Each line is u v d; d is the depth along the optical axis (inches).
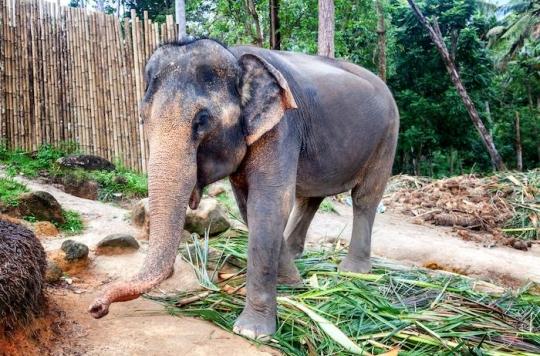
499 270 200.1
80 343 103.2
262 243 114.5
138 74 292.2
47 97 277.3
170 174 95.9
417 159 773.3
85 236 166.7
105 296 84.4
